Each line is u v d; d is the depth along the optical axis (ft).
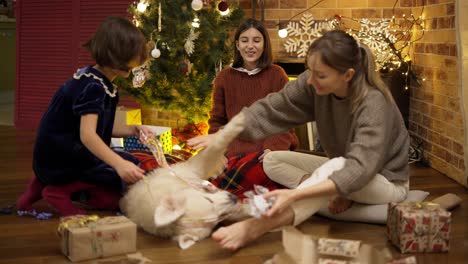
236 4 12.23
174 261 6.50
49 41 15.38
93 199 8.58
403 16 13.26
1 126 15.92
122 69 7.97
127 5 14.57
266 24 13.57
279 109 8.05
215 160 7.82
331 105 7.72
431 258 6.72
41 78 15.55
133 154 9.33
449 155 10.92
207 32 11.71
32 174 10.66
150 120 14.19
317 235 7.49
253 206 6.48
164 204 6.89
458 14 9.76
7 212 8.29
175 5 11.69
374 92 7.38
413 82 12.87
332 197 7.57
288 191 6.63
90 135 7.60
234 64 10.46
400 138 7.93
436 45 11.52
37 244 7.06
